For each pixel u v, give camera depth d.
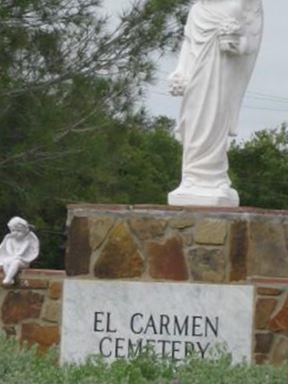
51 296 19.06
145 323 18.36
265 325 18.12
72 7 29.09
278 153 53.22
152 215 18.45
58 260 34.91
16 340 17.98
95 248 18.61
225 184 18.66
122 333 18.42
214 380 15.65
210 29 18.52
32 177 29.17
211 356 17.34
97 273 18.58
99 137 28.75
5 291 19.20
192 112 18.59
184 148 18.69
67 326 18.59
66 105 28.89
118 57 29.06
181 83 18.59
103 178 29.80
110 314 18.50
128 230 18.53
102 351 18.45
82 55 28.95
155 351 17.72
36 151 28.17
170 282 18.34
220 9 18.53
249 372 16.02
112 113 29.11
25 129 28.42
